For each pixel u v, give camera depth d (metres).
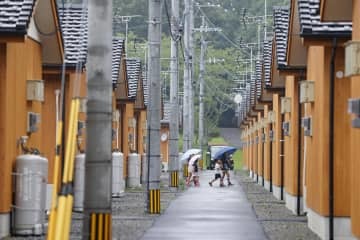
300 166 51.50
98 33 24.69
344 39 36.25
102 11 24.70
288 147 57.16
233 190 86.50
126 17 101.56
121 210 56.00
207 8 149.12
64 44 45.81
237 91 162.50
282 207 59.94
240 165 187.50
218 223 47.53
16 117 39.09
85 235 24.56
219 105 185.00
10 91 37.47
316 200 41.19
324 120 38.88
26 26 34.03
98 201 24.56
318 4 35.34
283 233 42.03
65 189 21.33
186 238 39.38
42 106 49.34
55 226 21.75
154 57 53.22
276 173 69.88
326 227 38.47
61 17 49.50
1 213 36.78
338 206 38.19
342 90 38.28
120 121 81.19
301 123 49.81
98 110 24.66
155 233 41.62
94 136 24.62
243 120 141.62
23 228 37.88
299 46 46.66
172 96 80.81
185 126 111.75
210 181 107.50
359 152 29.81
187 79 109.00
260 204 63.34
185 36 105.25
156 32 53.19
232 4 148.75
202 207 60.34
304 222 48.03
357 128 28.77
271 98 76.19
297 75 48.97
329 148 37.59
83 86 52.69
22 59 40.38
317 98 41.19
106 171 24.64
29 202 37.94
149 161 53.22
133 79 82.94
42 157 39.66
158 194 53.34
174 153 81.44
